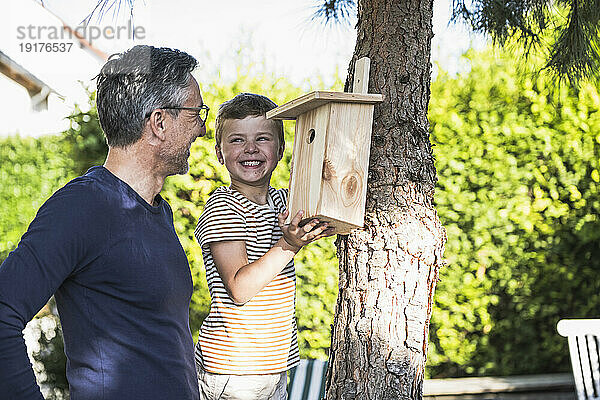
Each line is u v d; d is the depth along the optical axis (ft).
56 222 4.67
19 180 13.62
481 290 14.10
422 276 6.52
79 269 4.81
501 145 13.99
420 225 6.50
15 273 4.48
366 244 6.51
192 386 5.35
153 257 5.07
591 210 14.32
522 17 8.63
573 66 8.73
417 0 6.66
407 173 6.52
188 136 5.44
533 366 14.65
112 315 4.91
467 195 13.93
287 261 6.42
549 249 14.33
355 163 6.17
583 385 12.10
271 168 6.95
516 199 14.01
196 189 13.19
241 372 6.76
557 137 14.06
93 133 13.76
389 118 6.53
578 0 8.45
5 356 4.39
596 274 14.61
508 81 13.93
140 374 4.93
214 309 6.89
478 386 13.66
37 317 13.01
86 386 4.86
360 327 6.49
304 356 13.50
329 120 6.07
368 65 6.36
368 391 6.41
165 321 5.12
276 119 6.86
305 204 6.24
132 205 5.11
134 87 5.16
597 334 12.21
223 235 6.55
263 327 6.82
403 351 6.42
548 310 14.53
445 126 13.92
